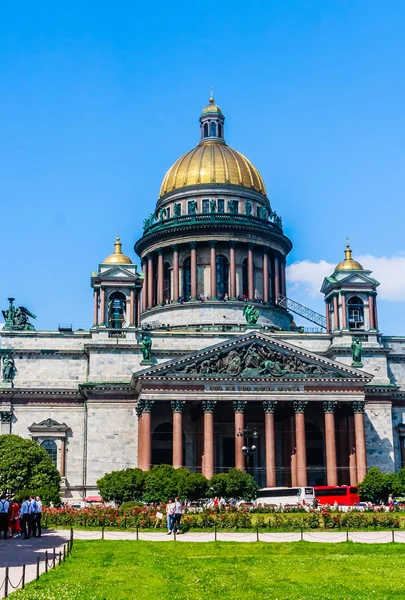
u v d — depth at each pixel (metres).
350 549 61.62
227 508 88.38
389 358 137.25
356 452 118.19
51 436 126.44
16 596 38.78
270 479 113.88
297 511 93.25
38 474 105.50
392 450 127.69
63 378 130.50
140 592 41.75
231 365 117.31
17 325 133.38
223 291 151.00
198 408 122.50
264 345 120.12
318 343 136.25
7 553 57.28
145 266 159.25
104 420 124.69
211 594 41.62
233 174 158.12
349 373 119.75
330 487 108.12
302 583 45.22
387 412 129.50
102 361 128.00
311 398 117.94
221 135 170.50
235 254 151.25
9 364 129.00
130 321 130.88
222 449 127.75
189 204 155.25
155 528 78.50
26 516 68.62
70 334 132.62
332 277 139.12
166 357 130.75
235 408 116.06
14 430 126.81
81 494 123.75
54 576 45.94
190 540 68.94
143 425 114.38
